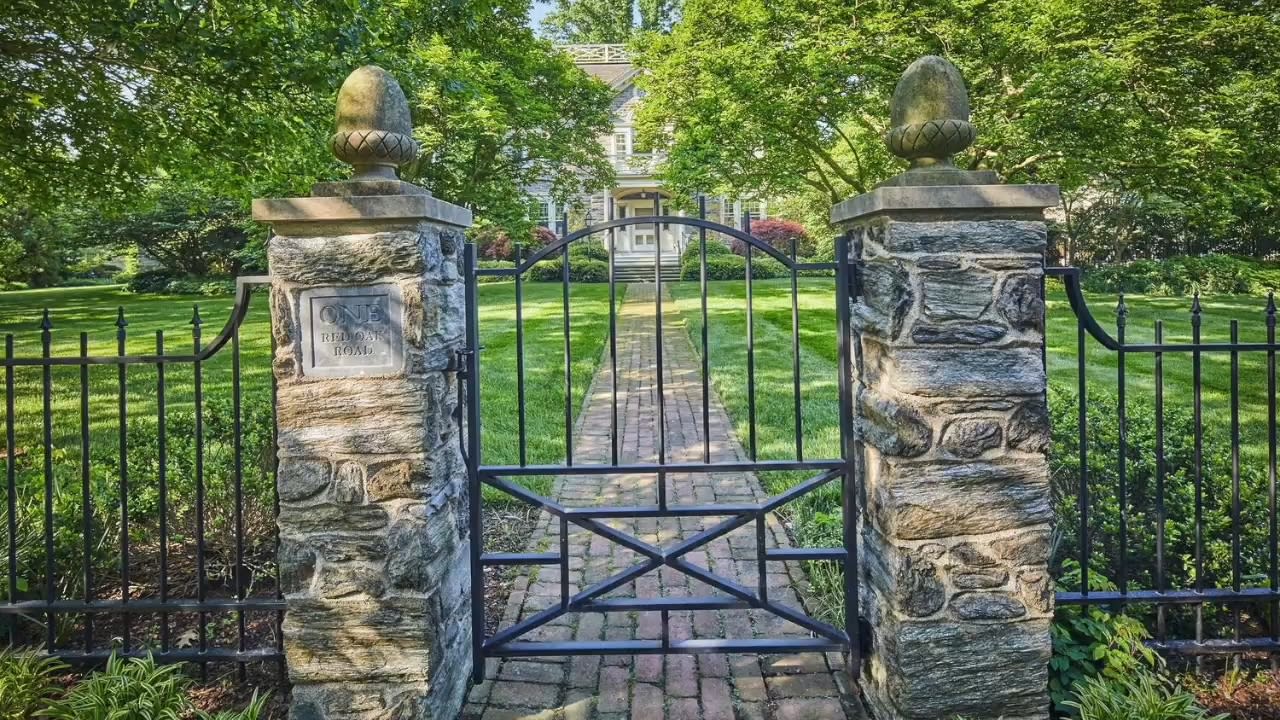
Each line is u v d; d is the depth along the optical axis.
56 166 7.13
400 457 2.25
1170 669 2.65
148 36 5.29
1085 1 10.08
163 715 2.27
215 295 23.36
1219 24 9.64
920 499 2.22
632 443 5.86
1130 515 3.11
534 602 3.28
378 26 6.18
